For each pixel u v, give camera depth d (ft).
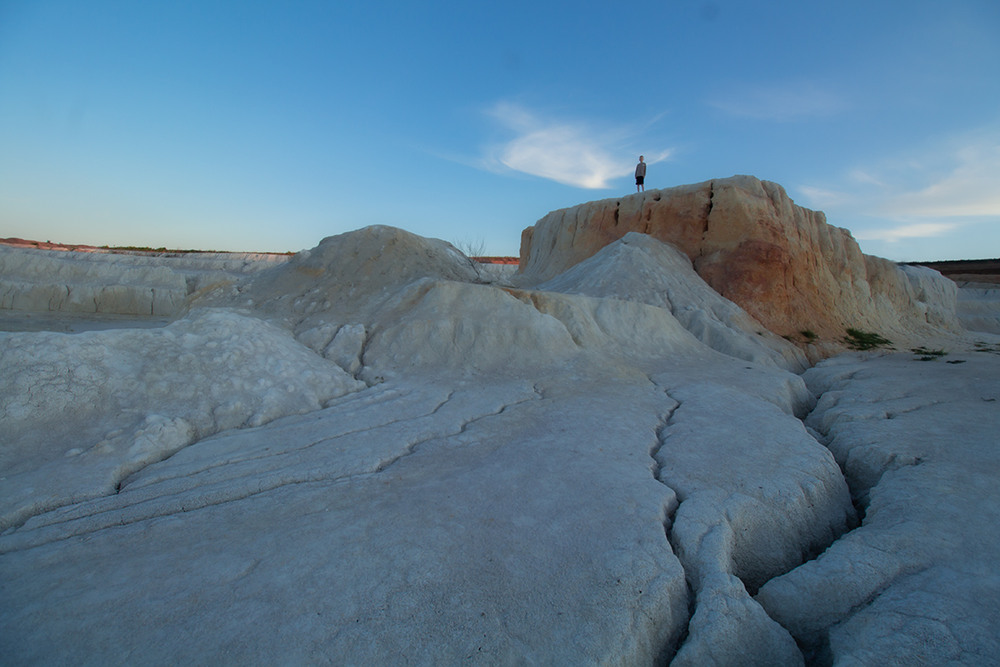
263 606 10.77
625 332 39.09
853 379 37.22
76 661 9.34
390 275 40.14
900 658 10.27
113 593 11.21
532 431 21.83
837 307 59.16
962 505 16.20
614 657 9.85
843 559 13.71
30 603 10.89
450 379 29.14
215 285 42.06
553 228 78.33
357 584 11.48
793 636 12.34
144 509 14.90
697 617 11.40
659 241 58.95
